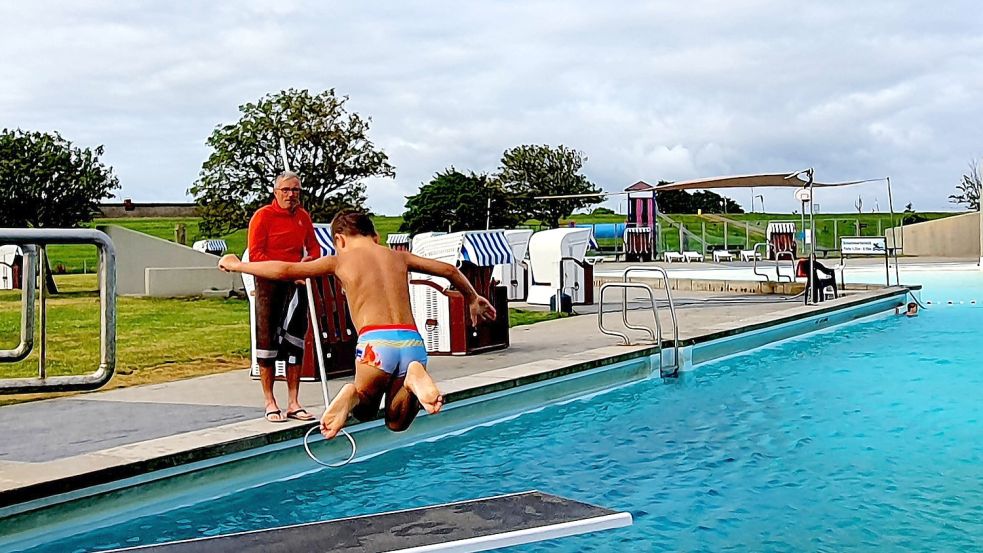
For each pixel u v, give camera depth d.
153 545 4.24
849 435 7.71
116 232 21.08
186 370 9.66
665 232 60.41
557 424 8.29
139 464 5.37
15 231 4.40
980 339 14.32
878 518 5.44
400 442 7.34
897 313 18.67
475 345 10.72
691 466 6.76
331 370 9.05
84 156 25.70
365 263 4.87
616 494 6.03
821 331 15.52
